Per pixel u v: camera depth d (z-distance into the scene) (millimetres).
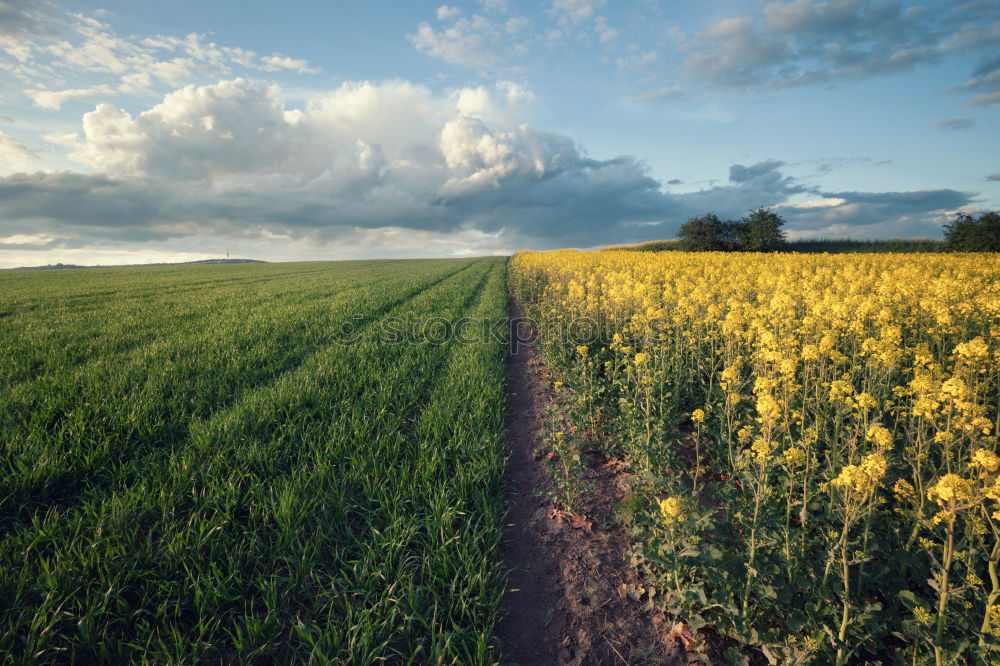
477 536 3619
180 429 5391
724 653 2715
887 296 8164
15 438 4598
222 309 14508
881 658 2668
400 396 6676
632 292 9875
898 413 4383
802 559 2996
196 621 2918
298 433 5285
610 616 3146
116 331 10445
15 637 2615
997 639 2164
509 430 6273
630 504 4012
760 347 5574
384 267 46750
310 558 3369
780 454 3885
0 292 20719
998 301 6484
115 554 3176
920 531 3131
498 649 2898
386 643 2660
